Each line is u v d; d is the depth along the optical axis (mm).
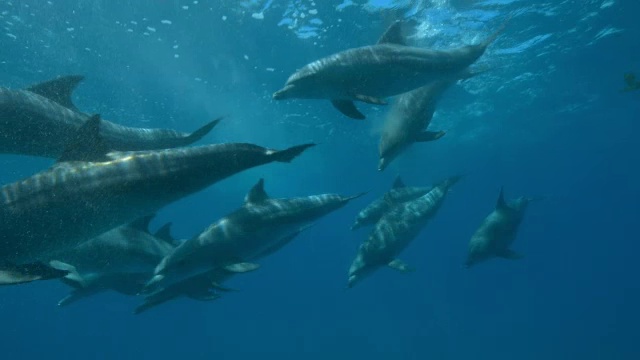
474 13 16375
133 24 15266
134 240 8812
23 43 15711
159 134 7125
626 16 19047
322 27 16453
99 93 19938
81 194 5051
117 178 5188
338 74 5801
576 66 24719
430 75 6785
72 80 6277
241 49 17422
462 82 23719
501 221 11359
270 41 17062
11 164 30391
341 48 17797
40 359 70625
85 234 5328
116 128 6734
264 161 5777
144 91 20281
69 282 6633
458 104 27766
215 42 16766
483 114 31703
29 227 4938
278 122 27234
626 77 8273
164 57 17500
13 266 4449
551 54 22250
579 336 49250
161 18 15125
